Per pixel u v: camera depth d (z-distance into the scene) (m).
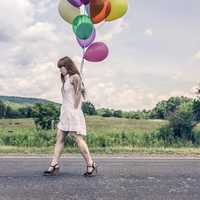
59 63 7.13
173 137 13.78
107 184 6.28
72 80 7.10
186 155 10.66
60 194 5.59
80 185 6.18
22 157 9.48
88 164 6.99
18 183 6.26
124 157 9.83
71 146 11.80
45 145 13.04
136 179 6.71
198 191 5.87
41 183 6.29
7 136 13.12
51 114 14.08
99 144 13.17
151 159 9.44
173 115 14.13
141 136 13.59
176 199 5.38
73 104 7.12
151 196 5.54
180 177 6.93
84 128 7.13
